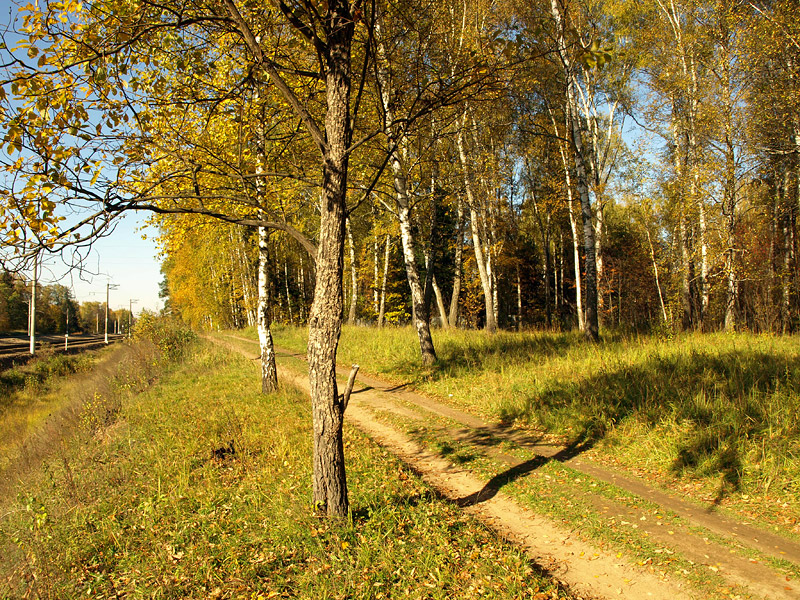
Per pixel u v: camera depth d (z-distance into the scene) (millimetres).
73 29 4395
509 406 9383
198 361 19250
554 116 20703
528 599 3816
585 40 15023
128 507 6121
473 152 19156
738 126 15523
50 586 4504
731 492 5617
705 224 16984
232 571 4387
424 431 8711
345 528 4777
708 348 10797
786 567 4191
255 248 33156
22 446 11258
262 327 12148
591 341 13539
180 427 9141
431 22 6996
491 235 25344
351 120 5074
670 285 20641
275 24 5645
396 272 33125
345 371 14844
